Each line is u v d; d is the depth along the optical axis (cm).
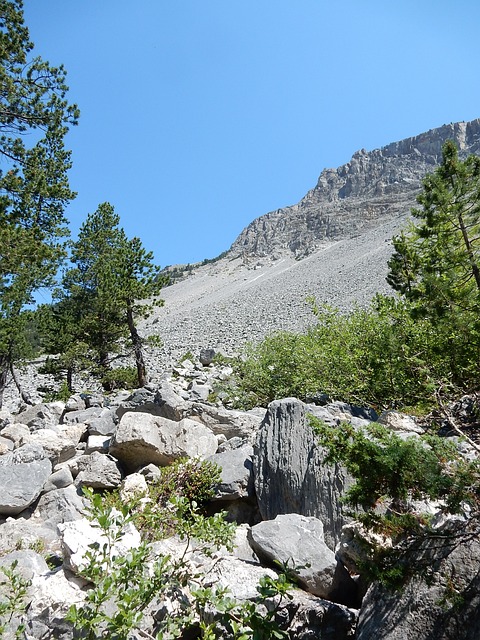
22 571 573
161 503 794
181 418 1112
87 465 936
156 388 1227
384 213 19275
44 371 3381
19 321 3362
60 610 489
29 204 1853
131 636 455
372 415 1001
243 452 875
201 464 862
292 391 1450
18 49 1811
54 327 3525
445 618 432
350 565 570
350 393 1288
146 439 936
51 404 1661
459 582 444
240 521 811
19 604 499
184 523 550
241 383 1645
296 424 823
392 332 1197
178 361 4022
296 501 739
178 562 548
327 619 502
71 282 3672
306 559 567
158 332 8556
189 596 515
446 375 1026
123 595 426
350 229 18888
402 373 1157
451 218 1166
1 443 1123
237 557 614
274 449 821
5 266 1650
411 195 19938
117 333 3356
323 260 14088
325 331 1559
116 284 3102
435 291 962
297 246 19188
